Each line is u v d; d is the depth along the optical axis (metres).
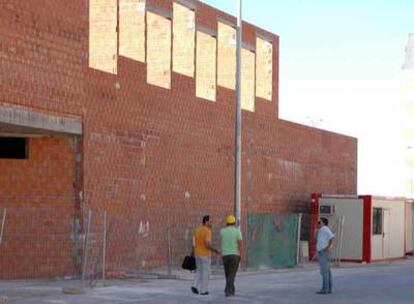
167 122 29.92
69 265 24.84
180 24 31.94
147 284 23.48
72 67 24.47
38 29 22.95
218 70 35.44
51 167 24.98
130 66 27.69
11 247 24.38
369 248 38.88
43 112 23.09
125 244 27.16
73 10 24.50
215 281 25.52
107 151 26.31
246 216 33.16
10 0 21.84
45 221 24.77
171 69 30.22
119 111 27.00
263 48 38.53
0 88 21.42
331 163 45.59
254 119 36.81
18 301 18.62
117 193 26.83
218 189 33.53
